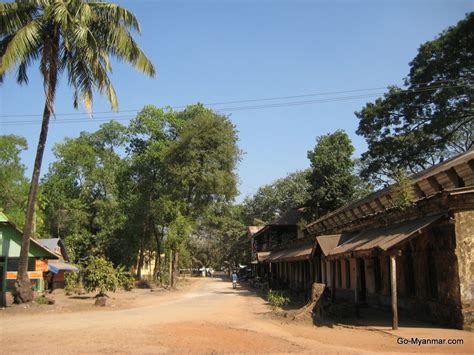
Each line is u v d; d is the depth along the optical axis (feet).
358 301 69.36
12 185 143.64
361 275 71.26
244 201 272.31
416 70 100.99
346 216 74.02
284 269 137.59
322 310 53.62
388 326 44.65
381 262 63.31
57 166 163.12
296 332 42.68
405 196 50.44
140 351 32.71
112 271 86.33
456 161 49.80
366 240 54.34
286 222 152.46
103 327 46.16
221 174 145.69
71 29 65.46
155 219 160.97
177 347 34.40
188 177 145.69
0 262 88.28
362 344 35.81
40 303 70.90
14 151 146.20
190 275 302.86
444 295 44.19
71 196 163.43
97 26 69.21
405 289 54.90
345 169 129.29
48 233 163.43
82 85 69.87
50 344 35.91
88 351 32.76
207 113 156.97
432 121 99.55
